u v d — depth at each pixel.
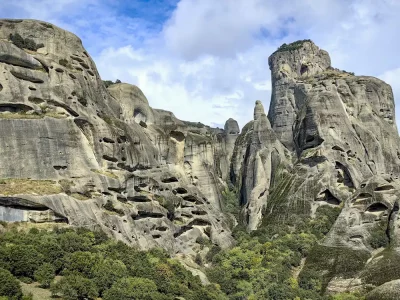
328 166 112.56
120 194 81.00
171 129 109.88
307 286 78.25
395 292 68.69
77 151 77.88
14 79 76.50
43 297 47.59
